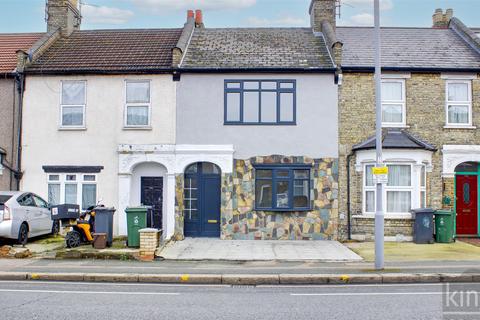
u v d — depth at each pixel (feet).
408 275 38.40
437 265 43.52
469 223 64.03
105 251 47.98
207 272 40.11
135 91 64.85
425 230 58.95
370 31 74.38
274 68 62.75
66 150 64.39
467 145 62.85
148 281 38.34
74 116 65.10
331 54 64.95
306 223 61.87
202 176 63.72
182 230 62.18
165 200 63.82
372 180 61.93
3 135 65.00
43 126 64.80
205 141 63.10
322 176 62.23
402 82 63.62
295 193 62.59
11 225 50.80
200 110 63.36
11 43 74.43
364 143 61.77
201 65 64.23
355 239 61.31
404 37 72.13
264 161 62.54
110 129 64.13
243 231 61.87
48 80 65.21
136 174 64.39
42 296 31.71
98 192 63.62
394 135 62.08
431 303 29.68
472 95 63.41
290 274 38.88
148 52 69.15
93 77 64.80
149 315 26.53
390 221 60.54
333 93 63.05
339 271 40.55
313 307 28.60
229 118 63.31
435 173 62.69
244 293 33.37
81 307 28.40
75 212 53.26
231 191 62.28
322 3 74.18
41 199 58.44
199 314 26.78
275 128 62.80
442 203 62.39
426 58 65.51
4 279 39.14
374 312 27.30
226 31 76.02
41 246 53.62
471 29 75.72
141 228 52.47
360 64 63.46
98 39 74.54
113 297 31.58
